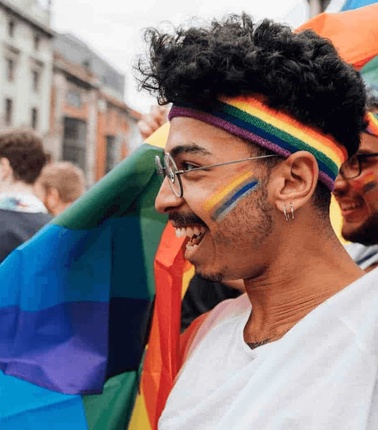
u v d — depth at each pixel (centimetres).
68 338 102
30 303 100
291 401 65
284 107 71
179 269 102
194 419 73
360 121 76
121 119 3775
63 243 101
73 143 3309
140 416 105
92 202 99
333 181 75
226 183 73
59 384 99
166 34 77
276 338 76
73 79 3284
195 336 95
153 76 78
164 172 83
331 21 103
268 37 72
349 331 67
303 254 75
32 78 2944
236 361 78
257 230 73
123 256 106
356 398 63
